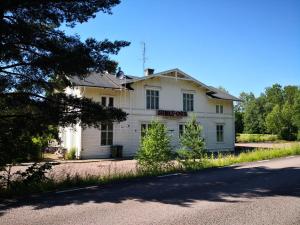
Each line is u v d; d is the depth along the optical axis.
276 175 12.73
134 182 11.42
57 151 26.88
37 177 10.15
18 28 10.01
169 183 11.14
